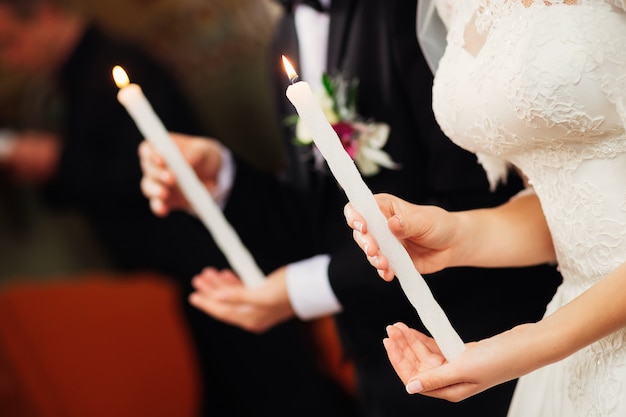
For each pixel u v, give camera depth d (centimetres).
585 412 145
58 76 319
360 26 191
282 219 228
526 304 188
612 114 131
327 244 205
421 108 183
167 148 189
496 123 142
